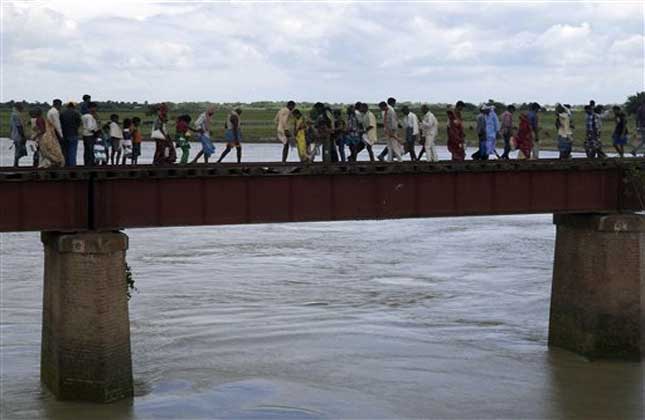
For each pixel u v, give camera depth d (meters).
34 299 51.78
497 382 35.69
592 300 37.69
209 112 37.94
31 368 36.94
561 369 37.09
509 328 45.34
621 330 37.41
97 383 31.08
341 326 45.78
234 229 91.50
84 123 35.53
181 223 33.16
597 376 36.09
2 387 33.66
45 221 31.42
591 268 37.75
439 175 36.44
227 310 49.41
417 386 35.31
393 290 55.78
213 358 39.38
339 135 39.19
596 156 42.69
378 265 65.88
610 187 38.25
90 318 30.86
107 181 32.09
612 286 37.28
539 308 50.25
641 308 37.38
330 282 58.56
